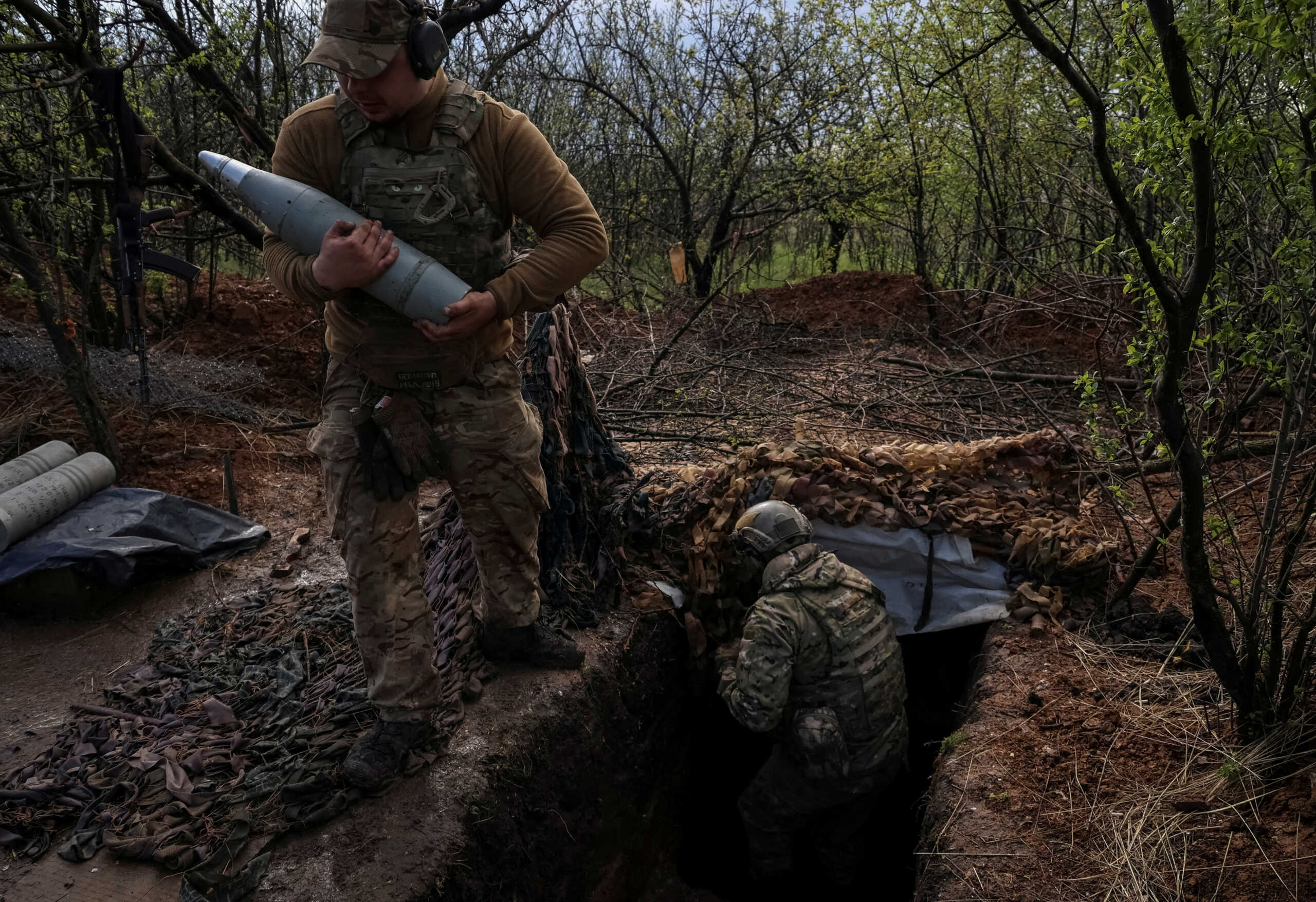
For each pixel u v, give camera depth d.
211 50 4.31
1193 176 1.98
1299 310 2.30
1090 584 3.32
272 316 5.71
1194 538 2.35
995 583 3.40
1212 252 2.04
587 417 3.53
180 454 4.17
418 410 2.18
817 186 9.28
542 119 8.58
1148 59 2.12
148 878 2.15
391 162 1.98
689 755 3.67
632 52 9.74
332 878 2.15
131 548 3.31
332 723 2.59
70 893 2.10
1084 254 5.26
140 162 2.79
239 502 4.00
